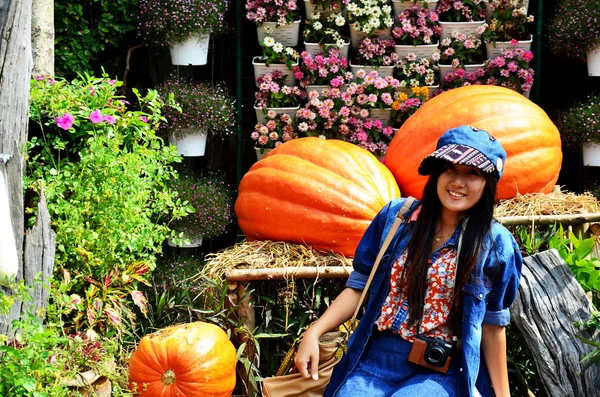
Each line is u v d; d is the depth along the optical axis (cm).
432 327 271
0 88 328
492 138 273
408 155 434
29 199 363
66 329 362
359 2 536
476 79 535
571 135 515
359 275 295
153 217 516
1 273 305
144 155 409
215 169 586
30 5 344
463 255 267
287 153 417
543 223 398
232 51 582
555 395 335
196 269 509
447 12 542
